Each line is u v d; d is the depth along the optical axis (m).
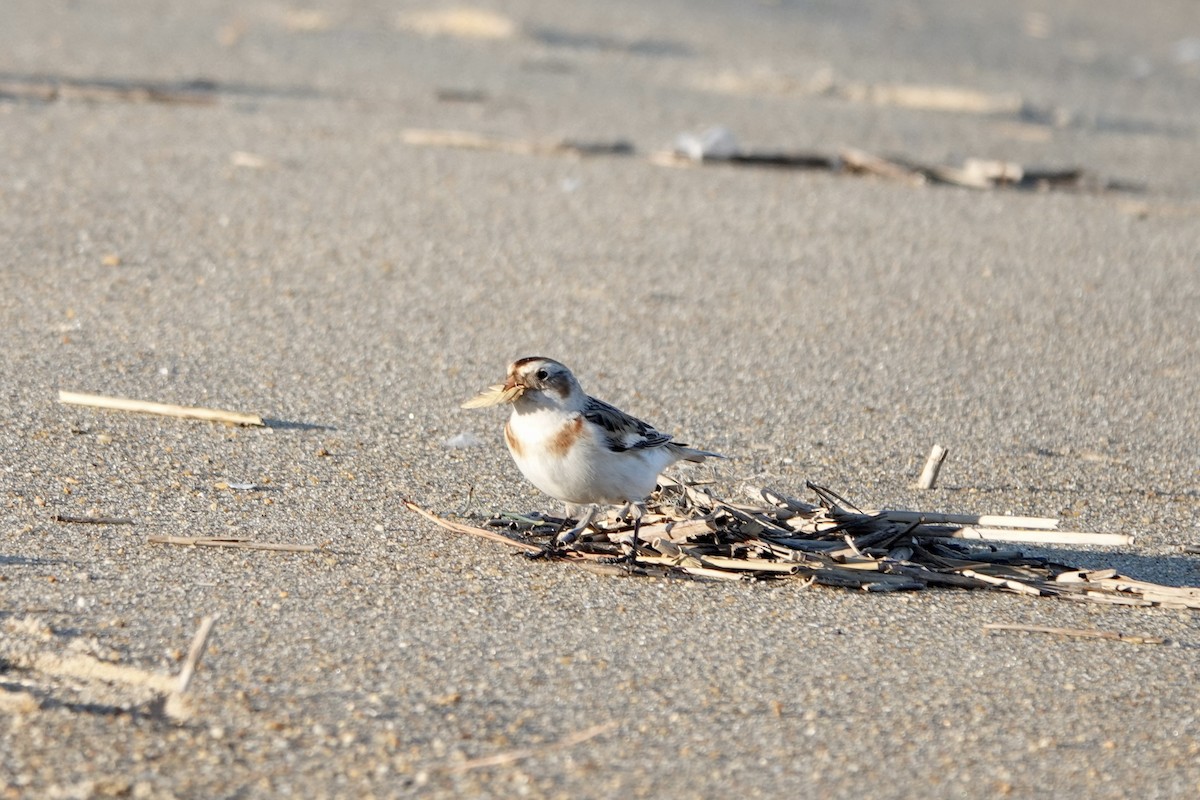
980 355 15.08
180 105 25.38
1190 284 18.30
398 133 24.38
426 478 10.84
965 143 27.12
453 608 8.44
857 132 27.38
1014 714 7.49
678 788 6.61
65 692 7.20
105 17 34.28
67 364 12.80
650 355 14.40
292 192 19.98
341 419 12.02
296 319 14.70
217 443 11.20
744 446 12.05
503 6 40.09
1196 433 13.05
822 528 9.70
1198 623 8.84
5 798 6.24
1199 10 50.12
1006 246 19.83
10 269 15.53
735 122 27.53
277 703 7.15
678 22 40.03
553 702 7.34
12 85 25.33
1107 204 22.88
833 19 42.75
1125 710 7.60
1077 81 36.06
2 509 9.55
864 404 13.33
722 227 19.91
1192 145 28.69
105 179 19.80
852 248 19.23
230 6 37.66
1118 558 10.09
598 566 9.14
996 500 11.18
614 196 21.25
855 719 7.34
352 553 9.23
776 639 8.27
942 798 6.65
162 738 6.79
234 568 8.84
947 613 8.80
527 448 8.77
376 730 6.95
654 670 7.77
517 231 18.92
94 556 8.88
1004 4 48.97
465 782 6.55
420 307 15.46
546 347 14.41
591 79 31.38
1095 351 15.42
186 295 15.20
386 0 40.53
